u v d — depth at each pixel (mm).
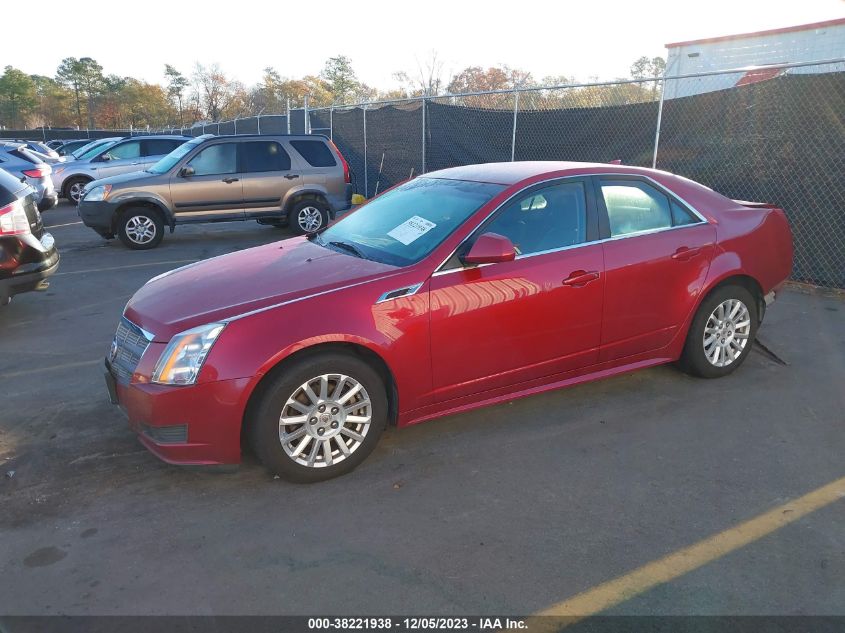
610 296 4309
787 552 2971
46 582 2875
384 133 14336
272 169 11422
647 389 4824
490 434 4191
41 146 26281
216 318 3455
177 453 3438
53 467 3873
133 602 2746
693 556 2959
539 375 4223
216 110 75188
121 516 3369
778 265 5070
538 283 4039
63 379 5227
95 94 92562
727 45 15578
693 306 4672
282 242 4887
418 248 3988
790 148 7336
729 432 4148
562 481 3619
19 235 6348
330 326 3494
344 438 3707
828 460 3785
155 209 10984
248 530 3230
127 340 3738
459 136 11984
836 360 5316
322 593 2777
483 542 3096
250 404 3484
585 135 9523
